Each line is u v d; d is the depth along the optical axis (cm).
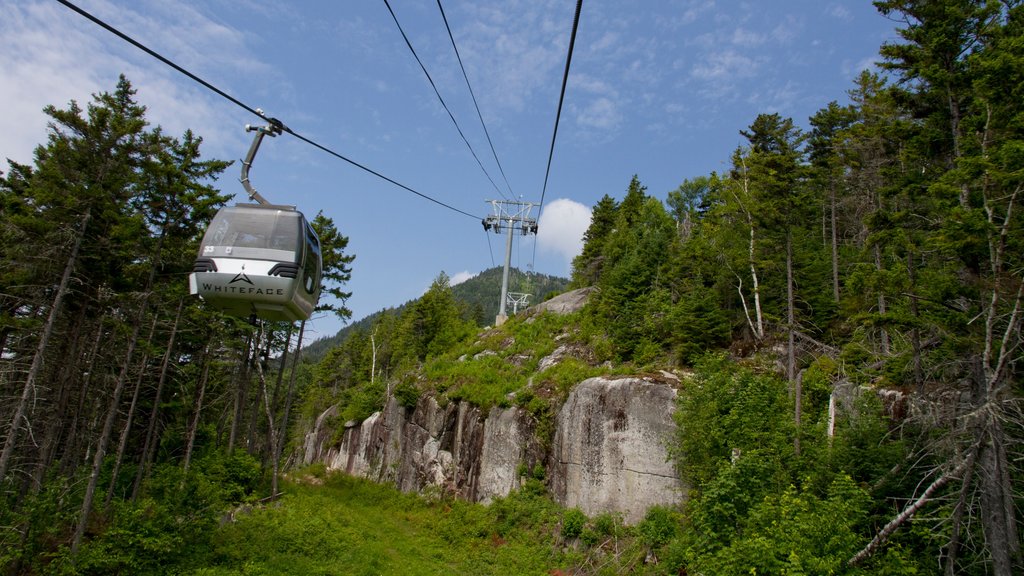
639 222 5069
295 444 6819
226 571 2022
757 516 1571
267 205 1334
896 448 1828
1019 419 1431
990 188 1536
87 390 2625
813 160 4122
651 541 2325
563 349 3847
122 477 3039
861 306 1809
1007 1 1666
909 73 1803
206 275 1245
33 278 2117
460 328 5447
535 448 3128
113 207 2045
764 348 2933
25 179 2431
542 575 2361
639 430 2670
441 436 3684
